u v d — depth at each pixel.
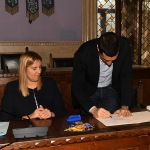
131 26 5.93
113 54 1.72
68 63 4.39
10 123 1.66
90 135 1.40
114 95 2.27
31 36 5.43
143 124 1.58
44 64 5.50
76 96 1.97
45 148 1.36
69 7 5.55
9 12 5.25
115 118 1.70
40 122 1.67
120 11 5.76
